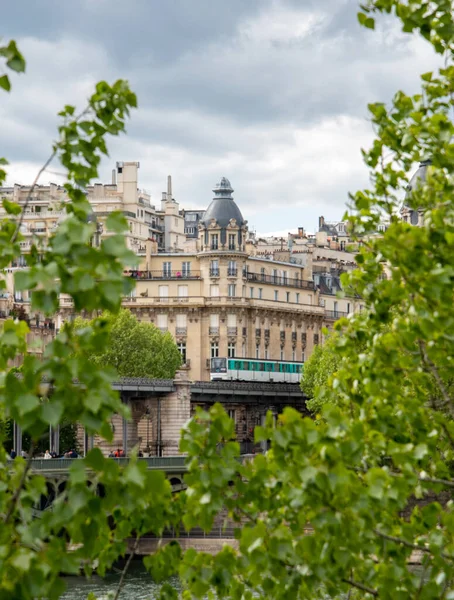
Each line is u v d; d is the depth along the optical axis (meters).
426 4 19.52
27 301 166.50
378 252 19.94
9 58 14.79
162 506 18.14
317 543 17.11
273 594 17.69
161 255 175.38
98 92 16.86
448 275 17.61
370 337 19.98
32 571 13.30
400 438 19.69
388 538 18.02
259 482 17.41
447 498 59.94
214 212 173.62
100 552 18.33
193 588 17.86
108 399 13.55
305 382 145.50
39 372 13.53
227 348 170.50
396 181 20.34
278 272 185.38
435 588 17.92
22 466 15.34
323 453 16.19
